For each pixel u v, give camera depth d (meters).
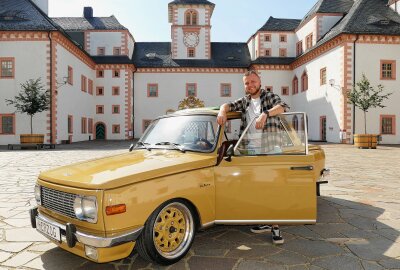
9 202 6.62
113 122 41.25
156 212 3.44
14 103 27.44
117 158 4.19
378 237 4.52
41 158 15.38
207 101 43.66
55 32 27.44
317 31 34.81
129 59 42.22
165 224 3.60
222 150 3.90
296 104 39.19
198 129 4.43
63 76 29.64
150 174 3.38
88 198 3.16
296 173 3.82
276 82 41.38
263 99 4.52
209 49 44.75
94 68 40.97
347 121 26.98
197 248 4.14
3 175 10.06
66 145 26.86
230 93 43.78
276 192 3.84
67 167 4.03
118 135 41.25
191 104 40.16
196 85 43.59
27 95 24.86
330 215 5.58
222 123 4.20
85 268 3.62
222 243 4.30
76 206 3.25
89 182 3.24
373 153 17.91
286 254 3.95
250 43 46.03
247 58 45.75
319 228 4.91
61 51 29.14
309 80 34.94
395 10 29.09
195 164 3.77
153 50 46.53
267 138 4.15
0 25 27.53
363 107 24.14
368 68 27.17
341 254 3.94
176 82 43.69
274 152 4.04
